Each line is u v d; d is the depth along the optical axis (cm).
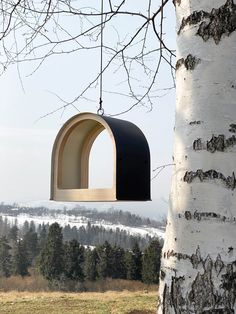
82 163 214
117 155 178
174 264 126
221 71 129
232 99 127
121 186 179
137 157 185
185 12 138
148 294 730
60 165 207
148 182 188
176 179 131
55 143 208
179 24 141
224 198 122
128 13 249
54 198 207
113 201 182
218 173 124
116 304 644
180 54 138
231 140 125
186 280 123
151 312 595
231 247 120
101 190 185
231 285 118
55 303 654
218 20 131
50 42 265
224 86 128
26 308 626
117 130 185
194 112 130
